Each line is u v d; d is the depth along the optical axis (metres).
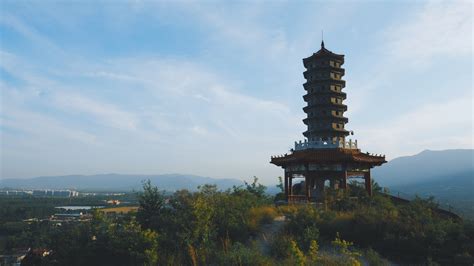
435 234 30.69
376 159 51.53
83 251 32.94
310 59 56.47
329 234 34.72
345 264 26.42
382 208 38.19
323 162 50.16
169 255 30.20
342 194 43.78
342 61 56.84
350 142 52.62
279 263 27.62
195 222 32.41
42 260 37.59
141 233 31.64
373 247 32.59
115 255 32.16
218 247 32.12
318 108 54.75
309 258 28.25
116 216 40.19
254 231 35.72
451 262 28.92
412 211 35.19
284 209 42.31
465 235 30.48
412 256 30.64
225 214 36.31
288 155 52.97
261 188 54.06
